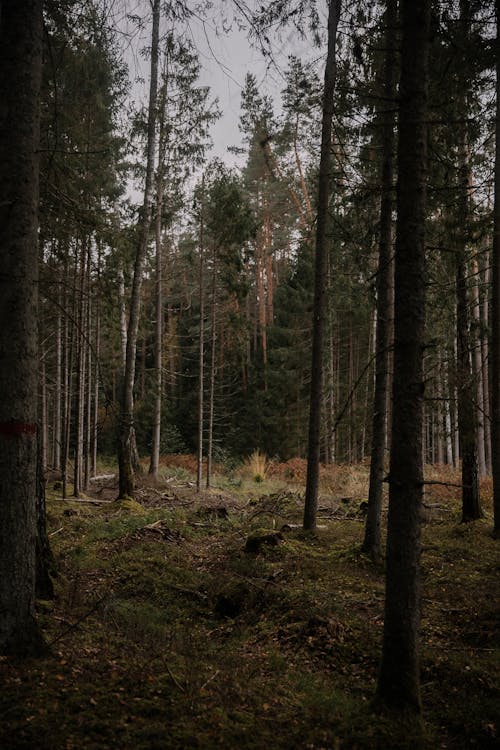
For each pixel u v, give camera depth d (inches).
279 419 1123.3
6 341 182.4
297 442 1117.7
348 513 592.7
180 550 418.6
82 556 378.6
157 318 831.1
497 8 237.3
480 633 263.4
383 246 407.8
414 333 181.8
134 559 373.7
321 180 468.8
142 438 1266.0
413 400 181.0
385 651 184.9
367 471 907.4
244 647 255.8
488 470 940.0
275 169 995.9
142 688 177.0
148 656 208.2
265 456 1026.1
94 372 839.7
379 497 407.5
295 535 467.8
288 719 177.0
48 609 251.9
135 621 262.7
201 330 804.0
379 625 272.2
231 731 159.9
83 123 398.6
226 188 744.3
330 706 191.0
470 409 464.8
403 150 185.8
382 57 369.4
